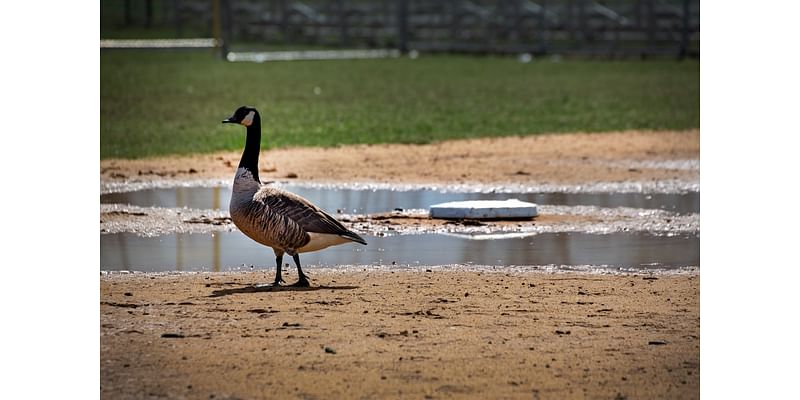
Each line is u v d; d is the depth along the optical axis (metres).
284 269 12.80
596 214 16.95
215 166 21.84
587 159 23.53
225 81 43.12
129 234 15.00
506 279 12.23
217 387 8.30
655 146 25.70
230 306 10.68
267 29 69.69
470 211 16.33
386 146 25.11
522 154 24.16
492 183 20.23
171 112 31.89
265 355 9.05
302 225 11.21
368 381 8.44
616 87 42.28
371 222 16.14
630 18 68.44
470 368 8.78
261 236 11.26
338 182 20.11
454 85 43.09
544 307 10.80
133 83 41.44
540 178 20.89
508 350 9.27
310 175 20.81
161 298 11.06
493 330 9.88
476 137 27.06
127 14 70.44
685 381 8.60
